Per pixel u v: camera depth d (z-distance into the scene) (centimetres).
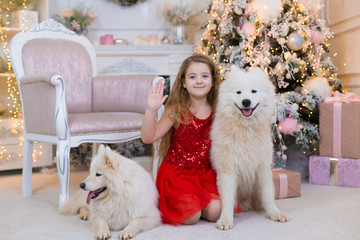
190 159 230
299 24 360
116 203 195
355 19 389
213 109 231
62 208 240
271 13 359
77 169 418
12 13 426
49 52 320
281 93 366
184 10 513
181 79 235
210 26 408
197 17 517
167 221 213
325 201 260
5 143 386
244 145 208
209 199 212
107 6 525
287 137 358
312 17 379
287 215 214
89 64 346
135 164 207
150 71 491
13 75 411
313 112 351
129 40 532
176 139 234
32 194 301
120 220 198
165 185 225
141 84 305
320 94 346
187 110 229
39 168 425
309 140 335
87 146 425
